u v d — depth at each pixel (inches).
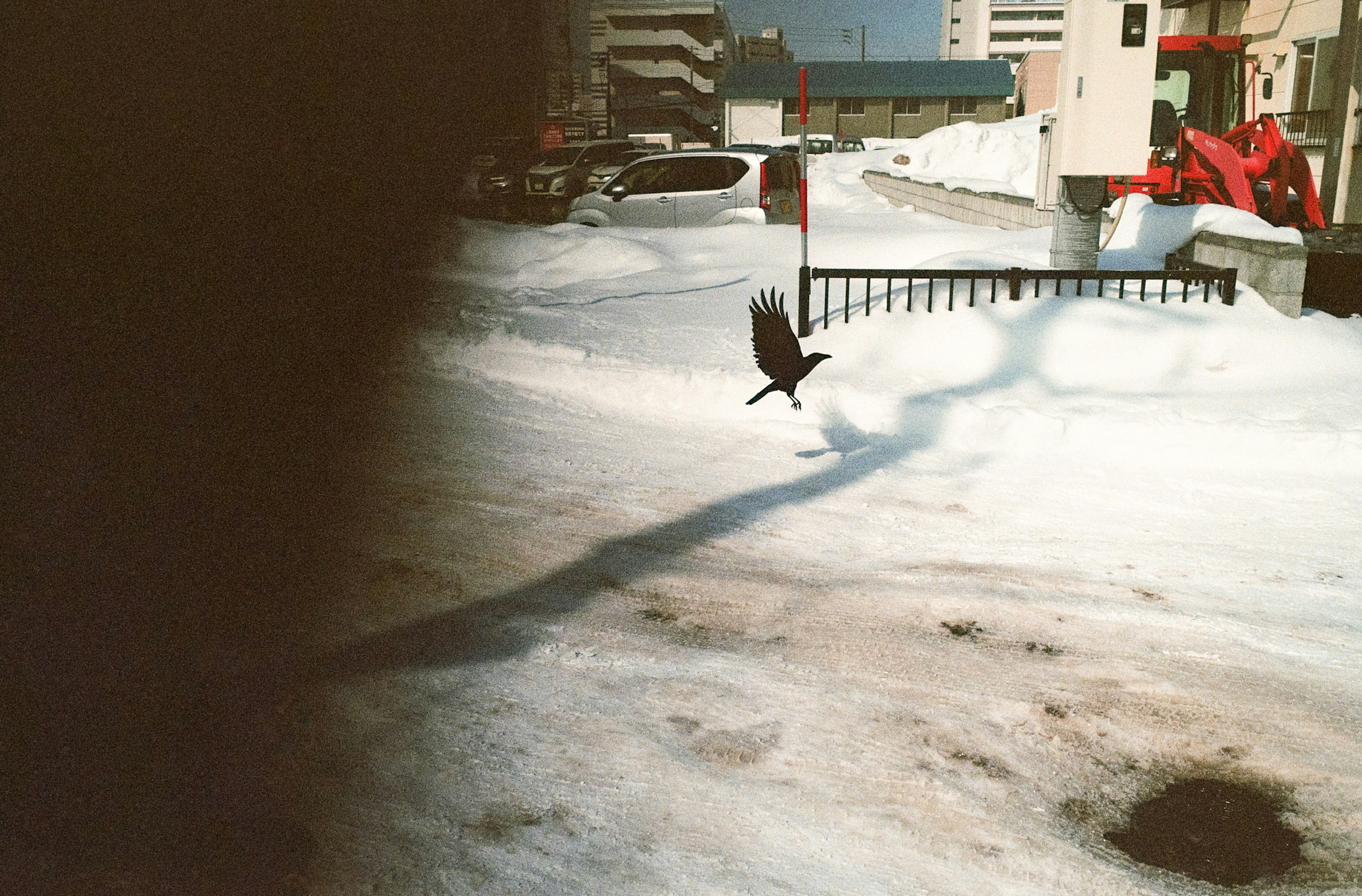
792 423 284.4
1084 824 129.4
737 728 149.7
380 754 143.7
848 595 189.6
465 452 269.4
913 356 324.5
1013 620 178.9
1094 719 150.6
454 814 131.3
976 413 272.1
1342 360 308.0
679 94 3693.4
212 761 140.9
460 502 236.1
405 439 279.4
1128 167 358.3
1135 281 374.9
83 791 133.1
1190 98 636.7
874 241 515.2
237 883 117.3
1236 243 355.9
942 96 2797.7
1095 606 182.9
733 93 2881.4
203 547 211.6
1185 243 398.0
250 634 176.2
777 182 636.7
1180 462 250.5
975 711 153.0
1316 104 787.4
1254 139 584.4
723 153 632.4
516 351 345.4
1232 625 175.0
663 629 179.0
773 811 131.7
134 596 189.5
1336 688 156.8
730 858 123.4
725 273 470.6
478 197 1059.3
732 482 247.3
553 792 135.7
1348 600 182.9
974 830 128.0
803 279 341.1
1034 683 159.9
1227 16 924.0
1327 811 130.8
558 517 227.3
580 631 178.4
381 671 165.2
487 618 183.0
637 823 129.7
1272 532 212.2
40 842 122.4
